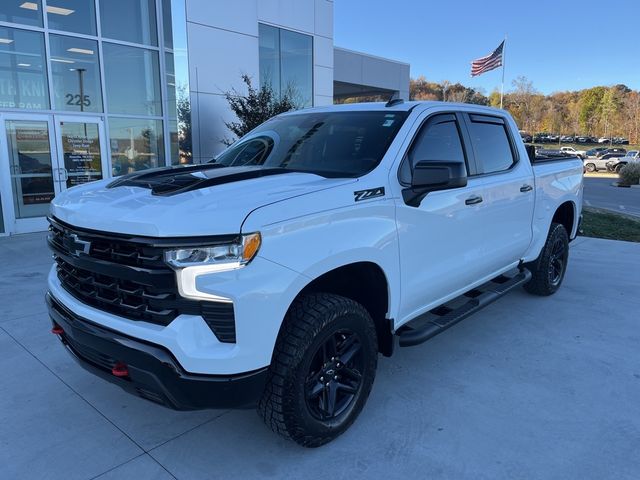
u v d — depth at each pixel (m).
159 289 2.40
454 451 2.94
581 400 3.52
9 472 2.75
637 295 5.85
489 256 4.30
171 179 3.03
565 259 5.88
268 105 12.93
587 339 4.58
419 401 3.49
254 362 2.46
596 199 22.66
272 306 2.47
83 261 2.69
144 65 12.05
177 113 12.55
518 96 101.31
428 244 3.49
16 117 10.01
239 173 3.12
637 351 4.33
